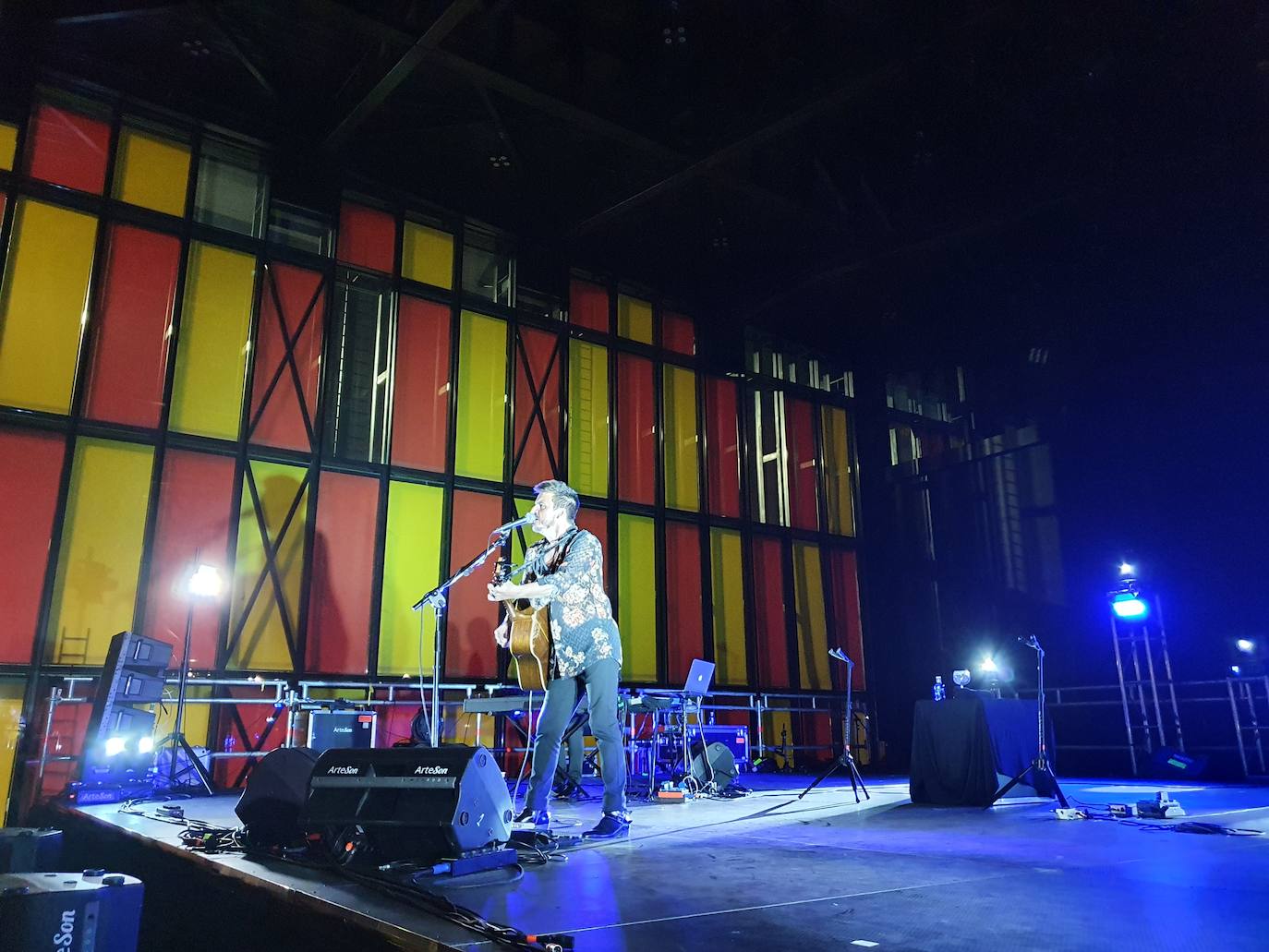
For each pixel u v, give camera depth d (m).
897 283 11.05
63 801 4.94
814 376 12.73
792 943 1.73
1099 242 9.78
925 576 11.45
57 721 6.73
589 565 3.45
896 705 11.53
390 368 8.89
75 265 7.45
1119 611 9.13
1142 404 9.47
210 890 2.78
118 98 7.82
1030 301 10.88
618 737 3.41
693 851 3.01
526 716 8.69
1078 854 2.98
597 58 8.19
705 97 8.46
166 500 7.52
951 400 12.47
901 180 9.82
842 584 11.98
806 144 9.20
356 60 8.08
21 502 6.91
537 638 3.42
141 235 7.79
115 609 7.11
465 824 2.50
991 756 4.84
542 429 9.77
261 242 8.33
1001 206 9.34
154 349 7.67
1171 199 8.97
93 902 2.09
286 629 7.79
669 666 10.12
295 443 8.23
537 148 9.15
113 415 7.39
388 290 9.11
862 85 7.70
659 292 11.21
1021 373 11.24
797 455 12.02
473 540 9.09
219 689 7.39
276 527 8.02
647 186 9.30
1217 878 2.49
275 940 2.35
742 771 8.46
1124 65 7.98
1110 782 7.44
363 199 9.13
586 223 9.93
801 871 2.61
